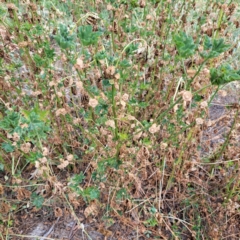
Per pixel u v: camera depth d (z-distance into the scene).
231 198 1.69
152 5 1.77
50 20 1.81
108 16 1.85
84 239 1.66
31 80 1.74
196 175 1.81
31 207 1.73
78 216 1.72
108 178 1.65
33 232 1.67
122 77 1.28
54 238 1.66
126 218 1.63
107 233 1.59
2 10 1.51
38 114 1.23
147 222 1.65
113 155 1.47
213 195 1.82
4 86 1.65
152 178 1.80
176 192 1.75
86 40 1.04
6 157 1.74
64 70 1.68
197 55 1.65
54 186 1.54
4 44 1.68
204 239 1.68
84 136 1.76
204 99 1.54
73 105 1.79
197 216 1.74
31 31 1.64
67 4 2.04
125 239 1.66
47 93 1.60
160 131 1.79
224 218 1.74
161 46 1.75
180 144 1.59
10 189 1.79
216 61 1.61
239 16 2.23
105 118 1.45
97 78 1.42
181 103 1.50
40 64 1.45
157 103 1.74
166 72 1.85
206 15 1.75
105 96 1.31
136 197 1.74
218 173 1.91
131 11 1.70
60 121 1.81
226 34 1.78
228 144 1.75
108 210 1.66
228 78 0.99
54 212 1.72
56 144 1.74
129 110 1.52
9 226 1.67
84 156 1.77
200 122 1.31
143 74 1.74
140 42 1.64
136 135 1.39
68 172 1.81
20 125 1.17
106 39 1.90
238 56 2.44
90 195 1.43
